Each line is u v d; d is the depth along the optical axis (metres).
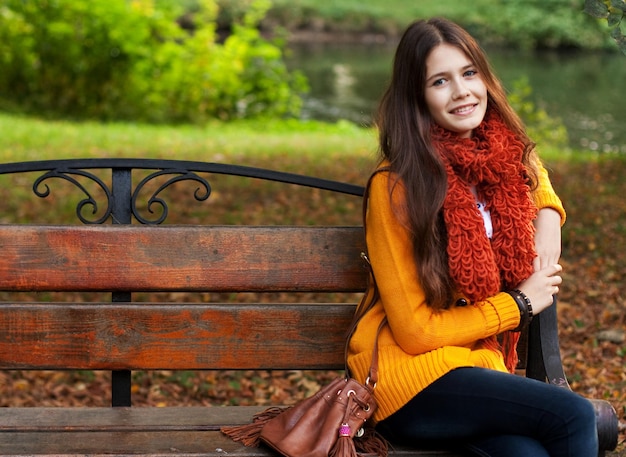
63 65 14.16
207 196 3.04
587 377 4.71
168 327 2.98
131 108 14.53
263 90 15.90
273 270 3.00
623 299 5.98
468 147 2.78
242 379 4.90
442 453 2.71
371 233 2.79
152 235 2.99
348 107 17.66
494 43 32.44
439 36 2.79
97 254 2.98
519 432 2.54
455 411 2.61
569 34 31.77
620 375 4.75
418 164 2.73
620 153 11.50
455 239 2.68
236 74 15.77
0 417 2.91
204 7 16.56
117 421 2.89
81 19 14.09
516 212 2.79
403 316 2.68
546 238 2.88
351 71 23.28
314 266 3.01
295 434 2.62
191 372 4.95
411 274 2.71
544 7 33.00
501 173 2.78
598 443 2.65
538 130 12.82
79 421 2.89
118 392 3.04
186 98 15.11
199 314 2.98
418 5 35.19
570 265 6.65
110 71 14.34
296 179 3.02
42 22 13.98
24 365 2.96
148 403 4.54
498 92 2.89
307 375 4.96
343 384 2.71
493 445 2.58
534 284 2.78
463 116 2.80
